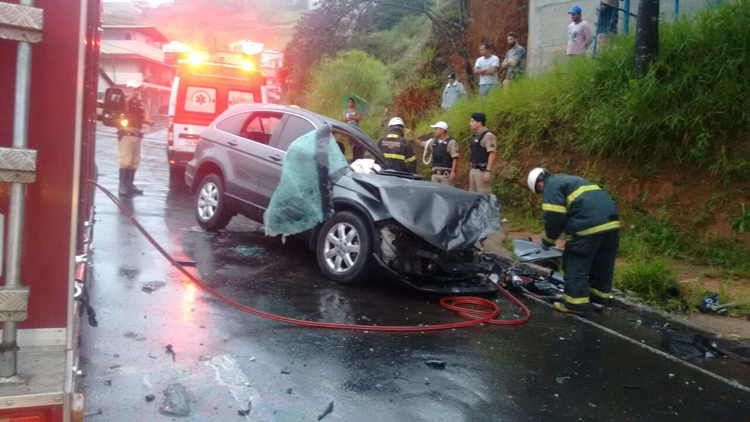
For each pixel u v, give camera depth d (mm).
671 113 8289
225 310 5266
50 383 1935
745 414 4145
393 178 6840
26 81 1891
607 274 6441
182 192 11938
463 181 11500
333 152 6754
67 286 2088
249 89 13062
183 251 7203
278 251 7746
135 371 3889
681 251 7895
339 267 6500
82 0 2008
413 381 4199
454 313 5957
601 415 3955
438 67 16188
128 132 10758
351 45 19906
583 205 6125
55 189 2041
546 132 10289
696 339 5461
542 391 4254
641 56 8734
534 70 12945
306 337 4836
